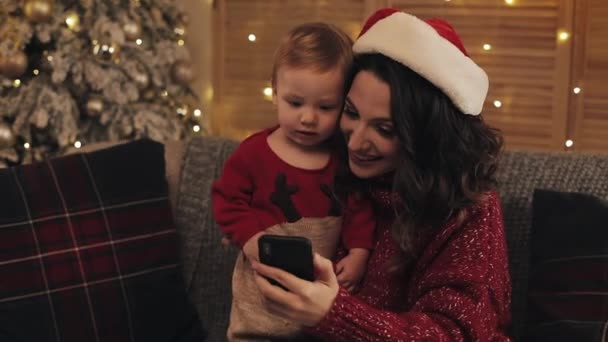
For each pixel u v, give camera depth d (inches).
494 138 58.1
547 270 63.9
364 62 56.2
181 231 78.0
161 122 117.8
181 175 80.0
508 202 69.4
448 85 53.7
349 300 51.3
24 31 108.0
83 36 114.3
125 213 74.7
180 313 74.6
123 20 116.3
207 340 75.7
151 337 73.1
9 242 71.2
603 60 117.2
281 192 61.3
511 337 67.1
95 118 116.7
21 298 70.3
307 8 135.6
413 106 54.1
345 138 58.9
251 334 63.8
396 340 50.4
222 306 76.5
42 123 108.8
